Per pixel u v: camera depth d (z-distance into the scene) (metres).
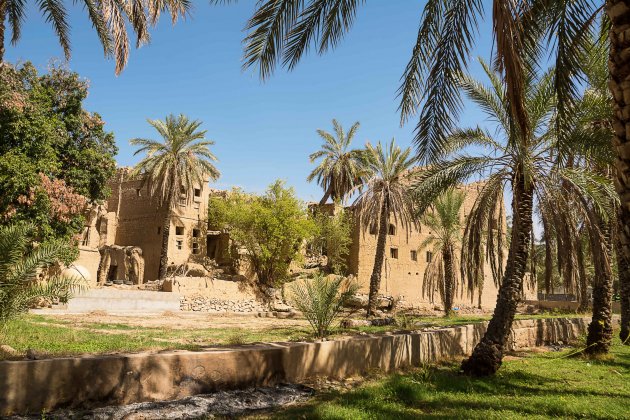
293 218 33.25
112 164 25.89
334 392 7.32
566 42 6.25
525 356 13.66
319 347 8.12
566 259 10.29
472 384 8.62
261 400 6.57
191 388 6.39
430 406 6.86
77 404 5.40
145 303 24.95
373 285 26.67
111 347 9.45
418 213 12.16
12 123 20.31
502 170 11.03
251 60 7.42
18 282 8.37
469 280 12.12
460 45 6.75
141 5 10.83
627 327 15.52
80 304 21.75
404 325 17.92
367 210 27.22
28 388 5.07
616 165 4.00
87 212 30.39
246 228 33.28
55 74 24.47
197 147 32.25
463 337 12.70
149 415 5.49
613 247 15.44
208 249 39.56
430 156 7.75
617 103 3.97
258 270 33.88
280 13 7.29
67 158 24.53
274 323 20.94
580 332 19.22
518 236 10.30
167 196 31.83
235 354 6.91
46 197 20.33
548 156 10.67
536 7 6.41
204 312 27.09
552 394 8.26
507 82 4.80
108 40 11.86
